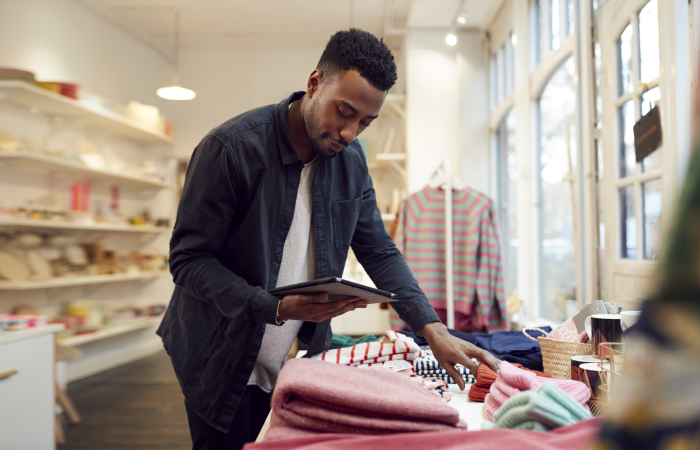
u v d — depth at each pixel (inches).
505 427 29.7
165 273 233.1
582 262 104.9
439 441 25.4
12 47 166.2
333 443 25.5
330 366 35.5
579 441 24.5
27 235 160.2
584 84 102.3
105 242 208.4
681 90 67.8
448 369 44.5
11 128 160.7
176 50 230.5
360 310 194.2
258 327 48.2
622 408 9.2
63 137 183.3
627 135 88.3
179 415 132.8
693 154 8.3
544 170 134.3
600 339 42.3
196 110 248.1
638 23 83.2
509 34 161.9
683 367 8.3
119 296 215.5
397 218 140.1
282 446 27.0
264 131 48.6
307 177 52.4
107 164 190.4
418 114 191.0
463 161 181.8
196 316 50.2
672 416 8.4
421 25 188.2
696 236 7.9
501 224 175.0
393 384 34.5
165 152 245.8
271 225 49.7
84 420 129.4
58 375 137.6
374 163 221.6
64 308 180.9
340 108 43.8
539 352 54.4
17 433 83.5
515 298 136.3
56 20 183.2
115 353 206.8
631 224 87.0
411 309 48.9
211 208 45.9
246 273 48.6
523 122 139.9
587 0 101.5
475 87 184.7
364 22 218.2
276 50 248.2
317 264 52.7
